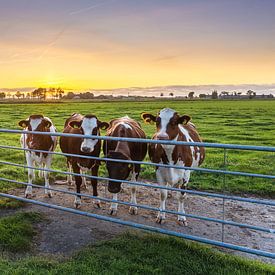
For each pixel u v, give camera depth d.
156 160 5.61
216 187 7.93
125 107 55.72
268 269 3.92
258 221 5.97
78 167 6.31
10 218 5.25
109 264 3.96
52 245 4.59
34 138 6.69
